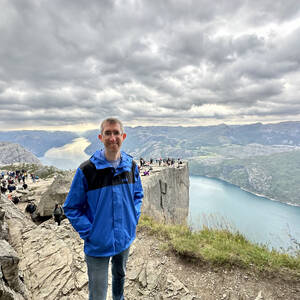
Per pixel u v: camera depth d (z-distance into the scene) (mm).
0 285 2514
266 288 3164
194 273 3654
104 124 2137
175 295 3152
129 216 2271
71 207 2051
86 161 2145
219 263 3783
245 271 3553
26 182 30297
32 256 4711
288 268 3516
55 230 6219
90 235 2074
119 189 2160
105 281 2250
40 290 3447
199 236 4969
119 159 2316
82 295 3252
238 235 4738
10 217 8336
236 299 2996
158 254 4340
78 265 4129
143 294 3213
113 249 2129
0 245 3189
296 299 2898
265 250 4023
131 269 3898
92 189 2064
